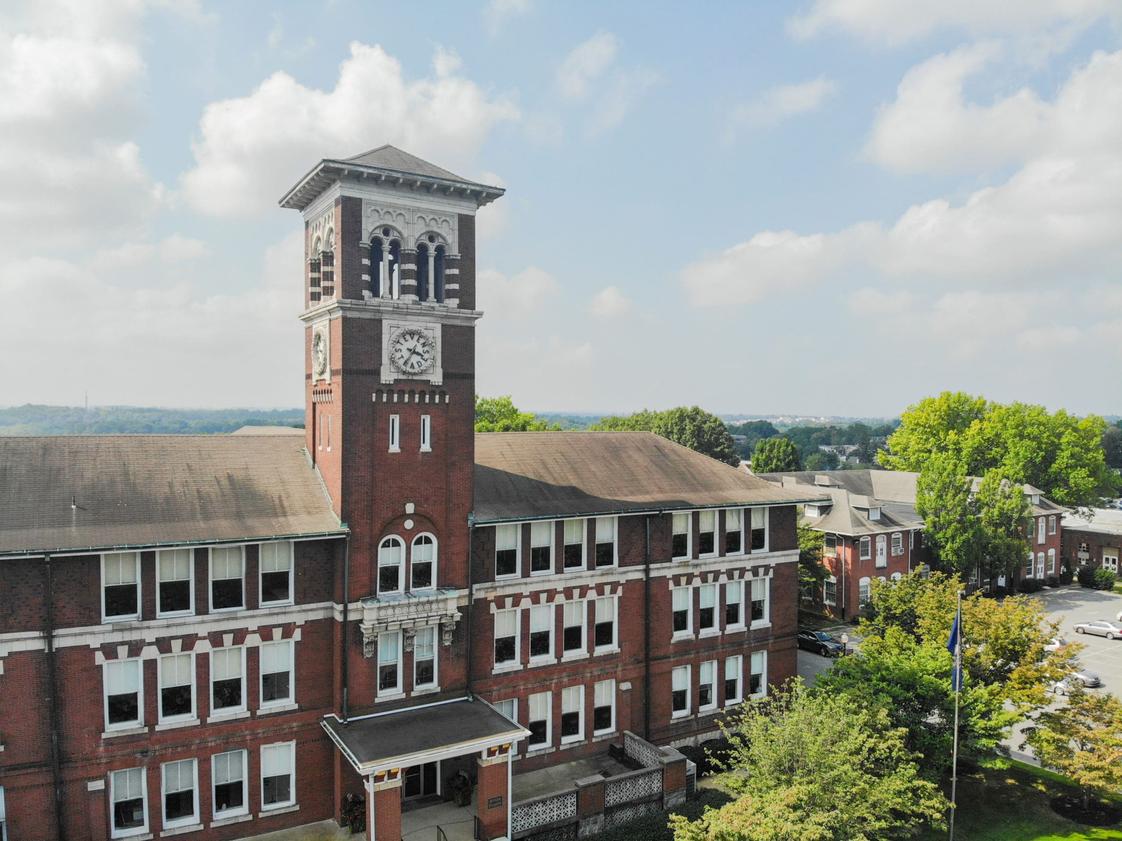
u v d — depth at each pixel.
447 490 34.66
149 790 29.33
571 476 41.09
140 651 28.98
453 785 33.78
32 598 27.33
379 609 32.06
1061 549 94.00
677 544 41.75
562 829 32.38
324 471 34.16
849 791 27.17
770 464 113.94
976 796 37.50
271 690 31.59
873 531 72.31
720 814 24.80
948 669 35.56
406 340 33.47
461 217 34.94
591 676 38.94
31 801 27.47
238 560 30.80
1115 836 33.81
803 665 56.69
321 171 31.80
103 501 29.86
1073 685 37.47
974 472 102.44
